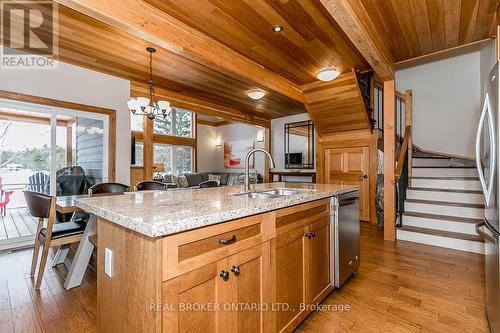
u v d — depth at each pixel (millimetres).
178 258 981
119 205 1348
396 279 2402
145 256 971
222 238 1156
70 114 3963
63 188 3887
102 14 2000
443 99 4863
